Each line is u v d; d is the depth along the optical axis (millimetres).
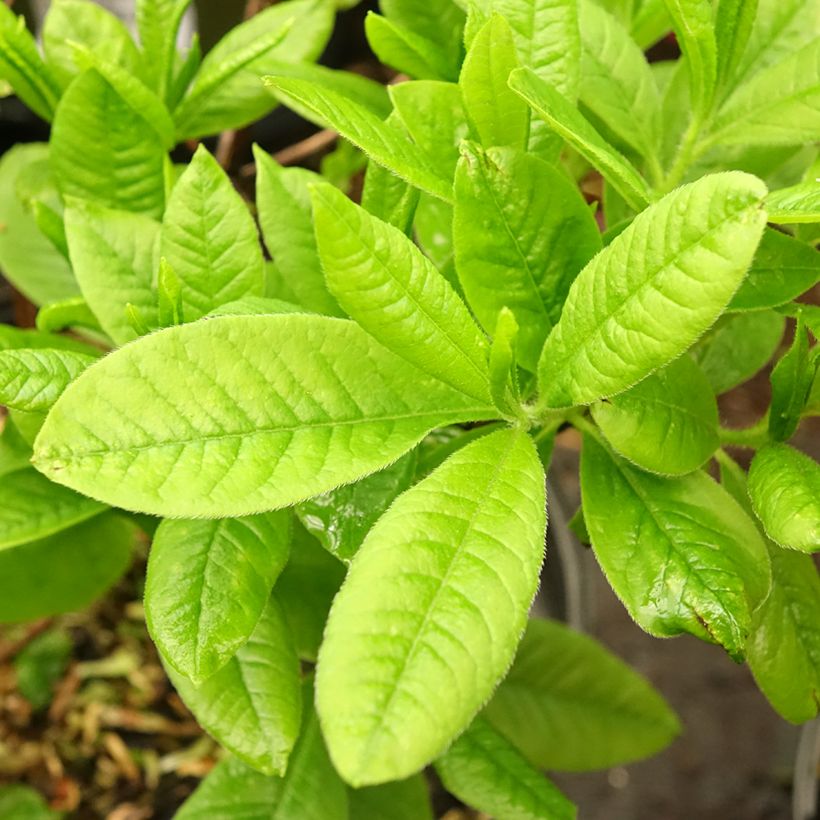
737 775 576
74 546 299
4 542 239
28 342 248
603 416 196
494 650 162
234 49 304
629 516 207
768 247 210
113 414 173
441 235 257
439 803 428
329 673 155
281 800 295
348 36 525
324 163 361
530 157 198
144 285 243
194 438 177
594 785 579
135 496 169
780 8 261
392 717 151
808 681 229
